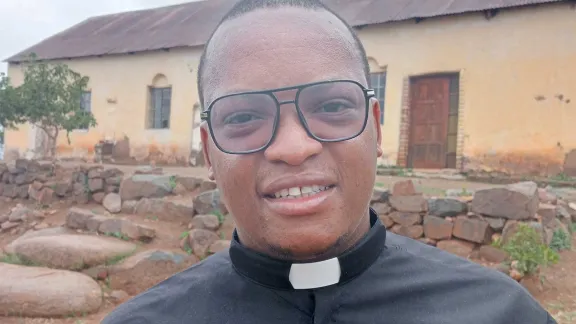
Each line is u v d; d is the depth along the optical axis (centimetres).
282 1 130
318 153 116
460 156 1080
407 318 123
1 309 432
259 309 128
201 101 149
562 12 1000
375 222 142
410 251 148
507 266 445
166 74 1468
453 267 140
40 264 522
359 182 121
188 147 1427
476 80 1074
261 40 122
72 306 438
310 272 126
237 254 134
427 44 1124
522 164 1024
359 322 124
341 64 126
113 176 734
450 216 509
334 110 120
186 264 518
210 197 598
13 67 1691
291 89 116
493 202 486
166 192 679
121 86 1530
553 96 1004
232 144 120
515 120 1036
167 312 135
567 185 922
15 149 1681
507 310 126
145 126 1489
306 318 126
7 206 791
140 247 556
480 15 1071
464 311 124
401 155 1143
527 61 1029
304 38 122
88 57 1579
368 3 1295
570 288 427
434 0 1178
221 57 128
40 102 1020
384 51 1166
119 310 142
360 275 131
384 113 1166
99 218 611
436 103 1135
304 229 115
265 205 118
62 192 755
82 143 1570
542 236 466
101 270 504
